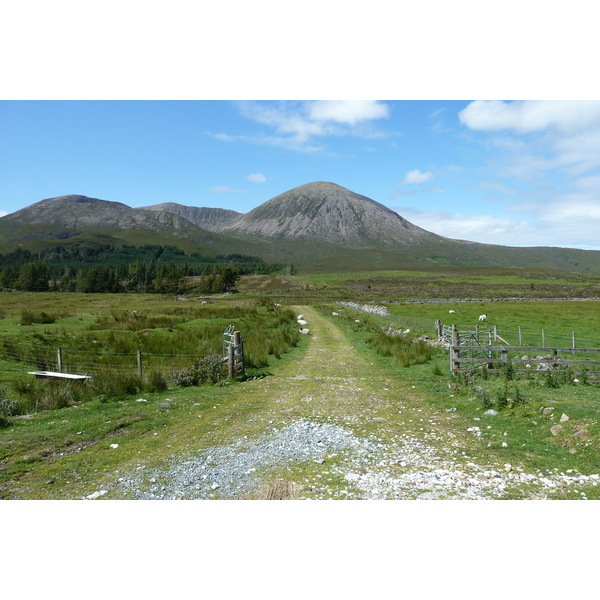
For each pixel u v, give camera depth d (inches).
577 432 367.9
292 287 5487.2
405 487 296.4
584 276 7322.8
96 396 535.5
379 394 591.5
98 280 5196.9
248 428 432.8
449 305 2923.2
